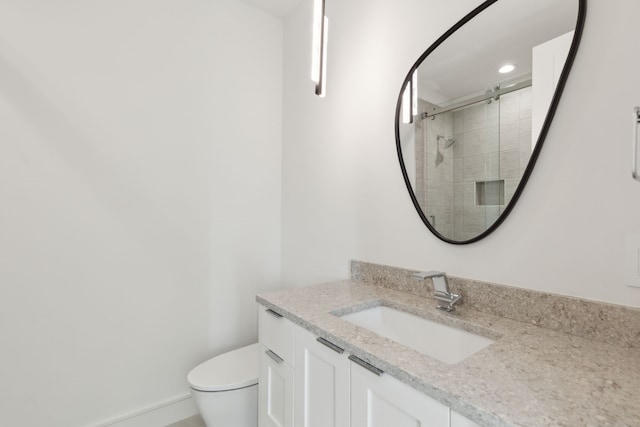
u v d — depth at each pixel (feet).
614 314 2.63
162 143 5.74
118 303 5.28
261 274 6.96
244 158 6.75
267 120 7.10
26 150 4.58
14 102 4.51
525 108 3.21
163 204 5.74
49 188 4.73
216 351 6.32
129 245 5.39
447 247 3.96
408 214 4.44
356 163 5.30
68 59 4.89
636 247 2.55
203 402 4.50
